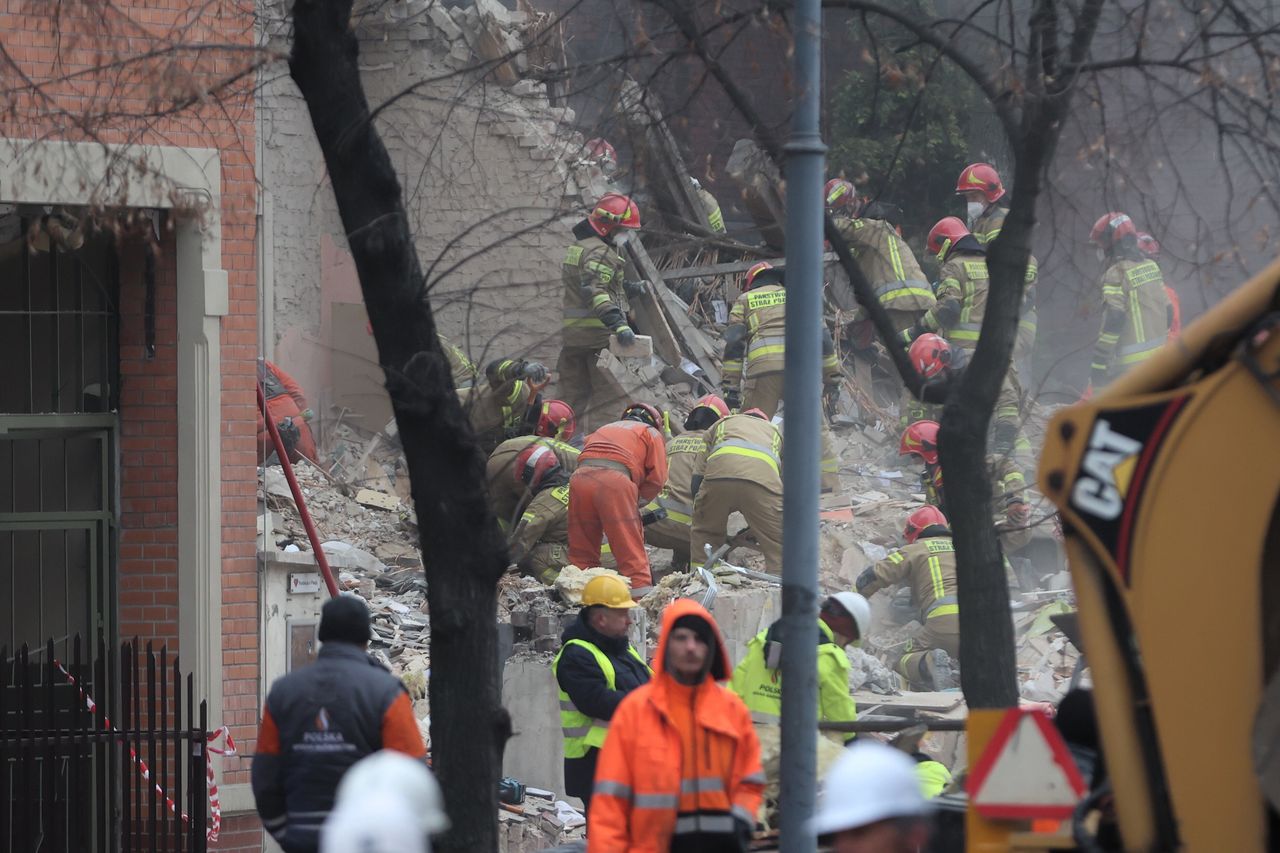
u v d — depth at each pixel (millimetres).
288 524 53688
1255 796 15711
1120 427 16500
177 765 33531
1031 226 27594
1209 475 16125
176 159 37312
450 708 24562
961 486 27688
